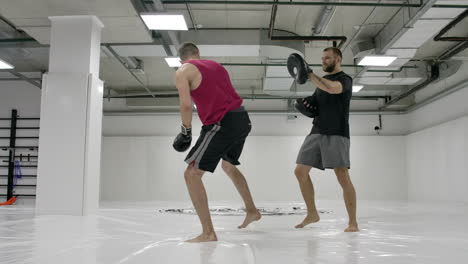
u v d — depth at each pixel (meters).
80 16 5.12
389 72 8.38
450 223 3.25
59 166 4.57
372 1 5.78
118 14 5.19
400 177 11.23
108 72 9.47
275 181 11.12
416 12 5.22
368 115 11.65
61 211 4.47
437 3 4.96
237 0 5.58
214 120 2.06
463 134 8.48
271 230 2.60
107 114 11.69
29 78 8.92
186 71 2.02
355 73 9.03
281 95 10.81
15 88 9.94
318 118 2.75
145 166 11.30
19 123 9.84
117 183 11.25
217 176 11.01
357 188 11.22
